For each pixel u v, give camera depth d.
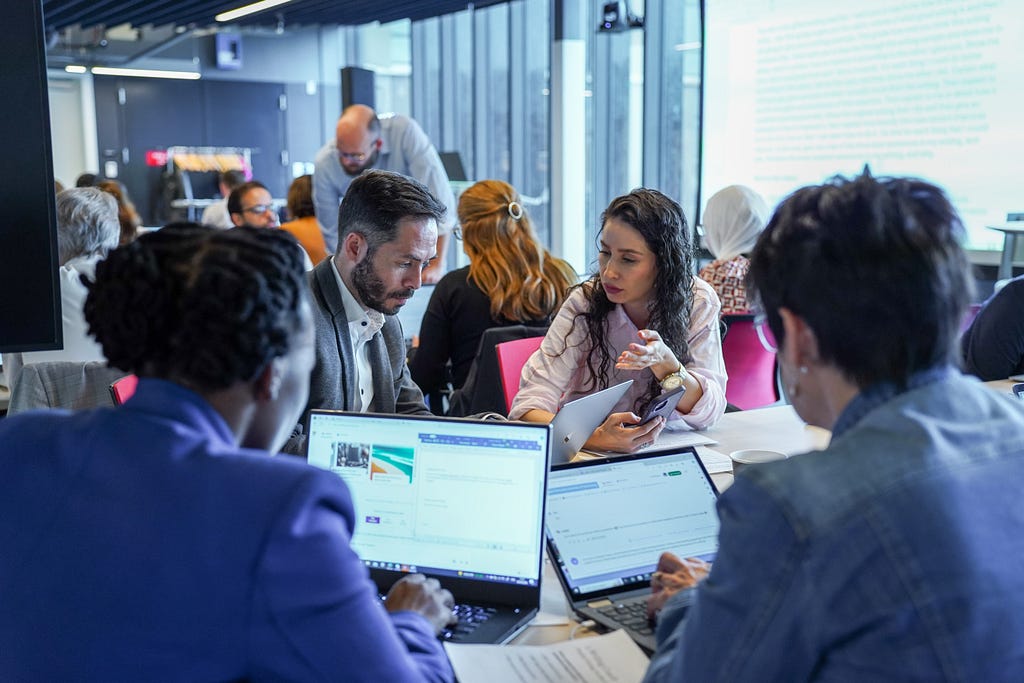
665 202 2.29
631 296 2.30
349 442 1.44
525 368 2.44
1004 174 4.35
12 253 1.73
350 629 0.85
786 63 5.38
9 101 1.69
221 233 0.93
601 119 6.55
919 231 0.85
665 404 2.07
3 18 1.66
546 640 1.31
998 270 4.40
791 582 0.81
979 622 0.79
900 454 0.83
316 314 2.00
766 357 3.06
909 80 4.73
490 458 1.39
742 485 0.87
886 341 0.86
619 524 1.45
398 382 2.29
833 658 0.82
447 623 1.26
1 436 0.95
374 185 1.99
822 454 0.86
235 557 0.83
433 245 2.03
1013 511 0.84
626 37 6.32
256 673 0.85
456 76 8.36
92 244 2.53
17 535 0.88
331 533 0.87
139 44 10.41
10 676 0.86
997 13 4.30
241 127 11.16
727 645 0.84
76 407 2.09
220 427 0.92
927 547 0.79
